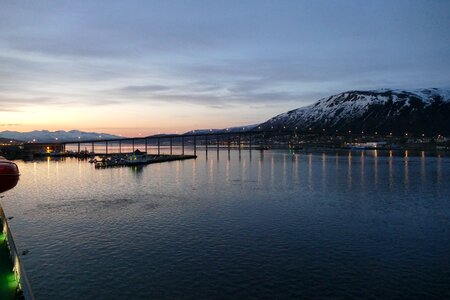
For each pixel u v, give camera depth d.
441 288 34.16
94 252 44.00
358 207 70.50
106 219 60.62
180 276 36.97
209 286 34.75
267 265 39.75
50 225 56.72
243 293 33.38
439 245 46.44
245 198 81.12
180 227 55.28
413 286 34.62
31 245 46.72
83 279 36.28
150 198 81.69
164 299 32.31
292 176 126.19
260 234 51.31
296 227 55.06
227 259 41.53
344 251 44.09
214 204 73.88
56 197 83.69
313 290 33.88
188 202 76.31
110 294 33.16
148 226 55.94
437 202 75.56
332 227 55.09
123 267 39.28
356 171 140.62
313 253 43.44
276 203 74.88
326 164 177.25
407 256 42.44
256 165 177.50
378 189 94.19
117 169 160.62
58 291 33.72
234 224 56.94
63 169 163.25
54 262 40.72
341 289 34.06
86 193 89.75
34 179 121.75
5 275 16.34
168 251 44.28
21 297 14.88
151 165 181.75
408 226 55.78
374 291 33.59
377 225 56.31
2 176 18.36
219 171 147.50
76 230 53.81
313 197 82.44
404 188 95.38
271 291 33.72
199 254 43.19
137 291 33.75
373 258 41.75
